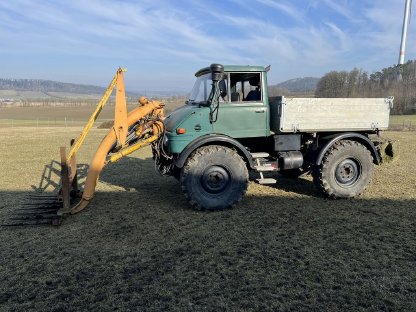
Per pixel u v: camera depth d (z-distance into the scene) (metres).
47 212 4.94
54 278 3.27
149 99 5.50
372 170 5.77
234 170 5.14
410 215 4.89
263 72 5.38
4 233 4.39
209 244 3.99
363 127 5.73
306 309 2.74
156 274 3.32
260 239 4.11
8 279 3.27
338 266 3.43
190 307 2.78
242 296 2.93
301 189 6.35
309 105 5.41
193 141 5.09
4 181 7.36
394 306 2.78
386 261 3.52
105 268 3.45
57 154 11.41
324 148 5.55
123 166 8.96
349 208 5.24
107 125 29.19
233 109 5.27
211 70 4.92
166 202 5.66
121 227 4.56
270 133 5.53
